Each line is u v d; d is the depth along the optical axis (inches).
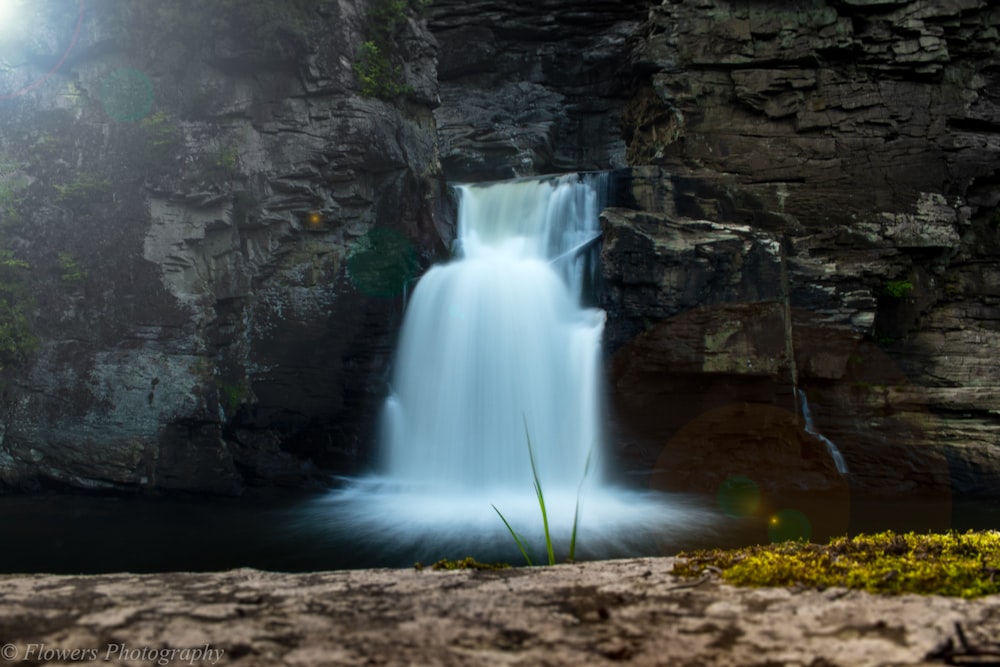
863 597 102.7
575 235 818.8
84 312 689.6
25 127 715.4
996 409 778.8
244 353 725.3
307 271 736.3
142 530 530.3
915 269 818.2
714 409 735.1
